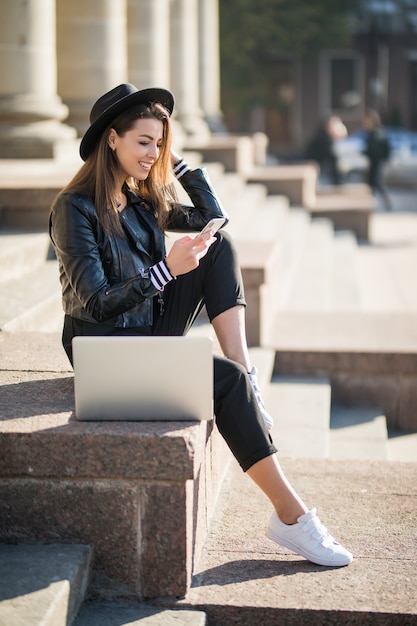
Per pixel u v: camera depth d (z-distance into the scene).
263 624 3.39
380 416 6.93
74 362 3.40
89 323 3.79
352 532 3.98
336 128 23.05
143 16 12.92
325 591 3.47
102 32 10.63
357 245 15.11
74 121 10.71
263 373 6.40
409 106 41.75
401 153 30.36
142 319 3.85
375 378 7.11
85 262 3.63
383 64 41.31
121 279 3.79
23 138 9.17
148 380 3.40
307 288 9.80
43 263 6.93
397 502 4.32
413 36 41.03
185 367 3.38
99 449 3.31
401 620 3.32
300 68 41.25
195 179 4.34
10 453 3.35
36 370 4.17
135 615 3.36
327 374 7.14
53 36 9.36
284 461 4.91
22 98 9.12
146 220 4.00
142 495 3.38
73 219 3.67
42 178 8.12
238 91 33.00
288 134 41.81
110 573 3.45
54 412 3.55
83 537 3.44
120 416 3.43
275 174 15.35
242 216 11.13
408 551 3.79
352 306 9.48
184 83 15.62
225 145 14.48
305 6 32.56
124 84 3.86
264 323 7.15
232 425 3.56
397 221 18.73
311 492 4.45
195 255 3.54
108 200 3.76
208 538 3.91
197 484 3.65
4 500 3.43
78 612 3.36
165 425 3.38
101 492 3.39
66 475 3.35
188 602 3.41
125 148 3.75
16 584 3.20
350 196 16.86
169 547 3.40
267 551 3.79
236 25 31.78
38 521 3.44
